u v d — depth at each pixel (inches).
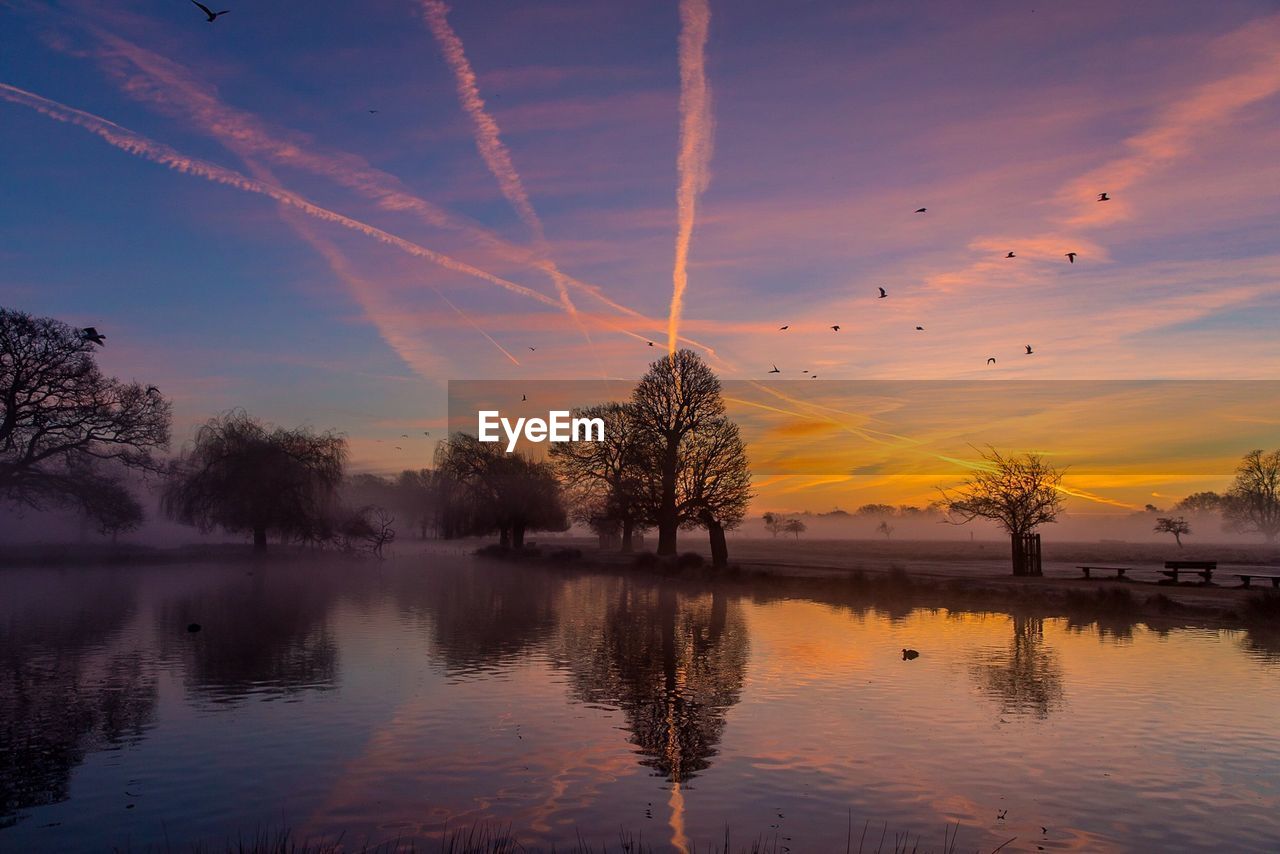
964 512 1721.2
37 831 371.6
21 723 552.4
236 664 765.3
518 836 363.3
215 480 2461.9
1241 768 450.9
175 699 623.8
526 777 442.6
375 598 1395.2
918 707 588.1
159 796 416.2
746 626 1018.1
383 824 378.0
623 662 770.2
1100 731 523.8
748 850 347.6
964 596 1286.9
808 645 862.5
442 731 533.3
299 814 390.9
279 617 1123.9
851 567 2060.8
